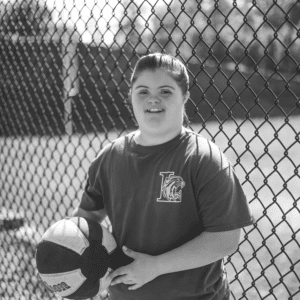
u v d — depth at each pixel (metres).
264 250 4.56
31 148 8.93
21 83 3.87
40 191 7.29
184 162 1.87
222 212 1.80
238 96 2.34
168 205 1.88
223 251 1.82
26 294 3.65
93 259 1.93
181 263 1.82
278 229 5.17
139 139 2.04
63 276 1.92
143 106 1.94
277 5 2.13
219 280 2.02
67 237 1.95
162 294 1.93
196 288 1.92
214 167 1.82
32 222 5.11
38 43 3.67
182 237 1.90
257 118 19.41
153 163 1.95
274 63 2.20
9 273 4.04
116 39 2.88
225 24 2.31
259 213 5.84
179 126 1.96
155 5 2.52
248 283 3.82
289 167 9.35
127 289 2.02
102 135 10.30
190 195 1.87
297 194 6.84
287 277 3.88
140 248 1.97
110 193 2.10
